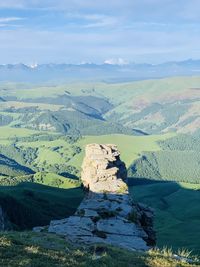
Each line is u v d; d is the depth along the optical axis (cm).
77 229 4888
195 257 3972
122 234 4897
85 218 5356
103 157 7450
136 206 6425
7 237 3734
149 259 3503
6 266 2978
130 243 4616
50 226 5003
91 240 4478
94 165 7275
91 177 7106
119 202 6119
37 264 3073
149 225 6266
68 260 3259
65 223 5116
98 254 3644
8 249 3372
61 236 4453
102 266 3209
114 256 3562
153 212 6538
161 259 3522
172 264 3422
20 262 3083
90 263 3247
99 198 6347
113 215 5584
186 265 3450
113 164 7481
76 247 3831
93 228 4969
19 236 4044
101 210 5688
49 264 3111
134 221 5656
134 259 3491
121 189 6769
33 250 3412
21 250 3388
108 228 5022
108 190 6744
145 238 5081
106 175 7131
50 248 3634
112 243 4516
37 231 4709
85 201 6219
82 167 7594
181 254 3975
